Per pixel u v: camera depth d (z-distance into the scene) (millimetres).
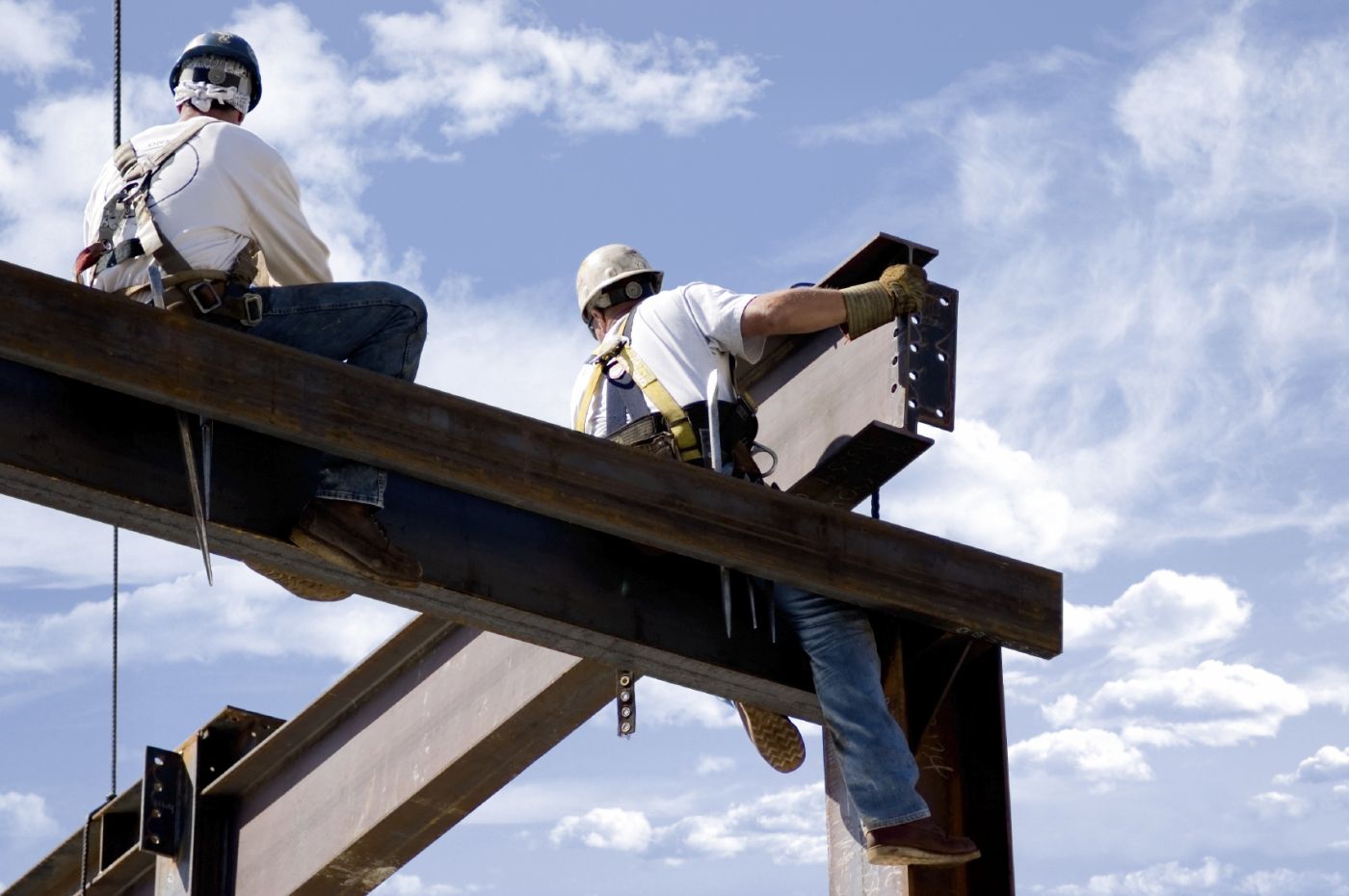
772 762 7152
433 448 5555
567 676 7137
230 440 5863
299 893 8258
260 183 6062
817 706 6723
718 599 6609
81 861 9500
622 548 6500
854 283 7043
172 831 8805
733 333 6617
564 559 6383
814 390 7301
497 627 6352
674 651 6453
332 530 5801
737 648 6586
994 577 6441
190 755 8859
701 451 6477
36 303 5105
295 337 6023
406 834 7938
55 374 5570
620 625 6383
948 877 6711
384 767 7980
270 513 5859
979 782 6816
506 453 5668
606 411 6629
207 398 5262
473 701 7621
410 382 5641
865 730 6461
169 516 5703
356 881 8227
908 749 6492
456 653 7828
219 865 8695
